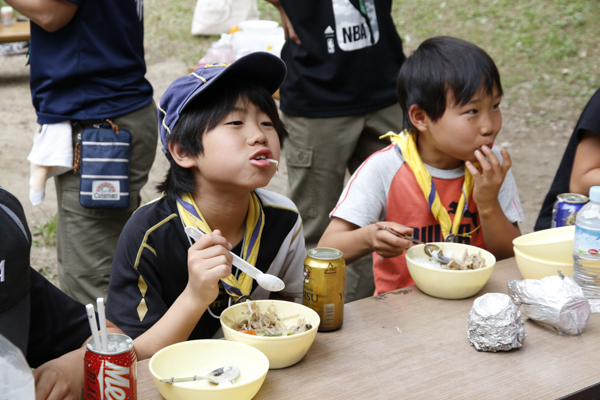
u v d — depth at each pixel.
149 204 1.67
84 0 2.39
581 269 1.58
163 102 1.61
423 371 1.25
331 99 2.99
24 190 5.06
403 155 2.08
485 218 1.97
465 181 2.07
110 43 2.50
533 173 5.73
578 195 2.02
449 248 1.81
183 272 1.63
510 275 1.80
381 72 3.04
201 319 1.67
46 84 2.46
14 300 1.15
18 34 6.91
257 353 1.20
